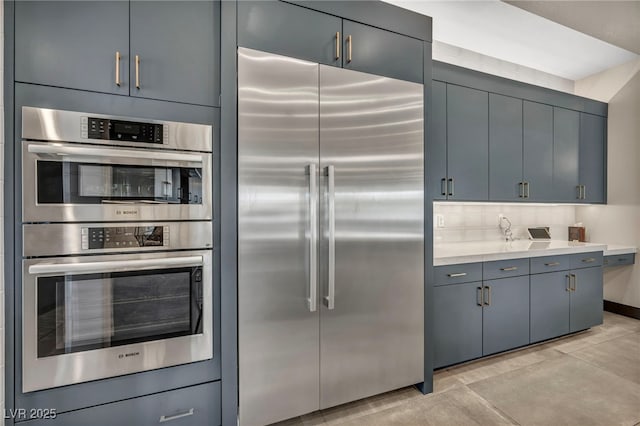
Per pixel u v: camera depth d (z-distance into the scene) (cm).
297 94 159
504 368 230
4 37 121
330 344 169
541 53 309
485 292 234
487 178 271
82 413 131
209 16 149
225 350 149
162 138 140
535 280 258
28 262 123
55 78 126
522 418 175
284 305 158
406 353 189
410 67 189
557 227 361
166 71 142
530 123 293
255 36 152
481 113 268
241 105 149
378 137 178
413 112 188
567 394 197
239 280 150
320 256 165
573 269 279
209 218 149
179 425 146
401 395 197
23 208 122
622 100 332
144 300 139
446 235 302
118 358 135
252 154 151
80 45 130
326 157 166
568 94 316
